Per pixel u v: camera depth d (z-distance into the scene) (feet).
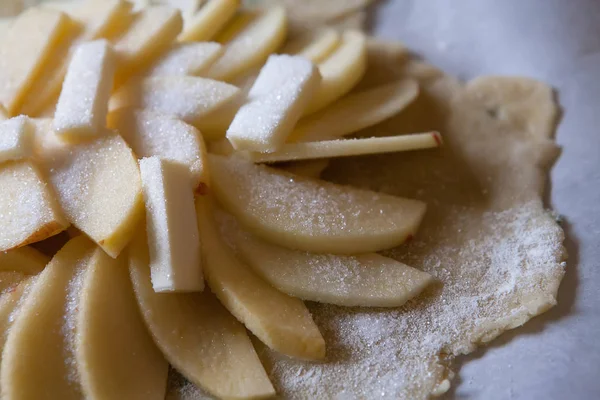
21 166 0.83
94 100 0.85
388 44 1.05
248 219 0.84
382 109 0.95
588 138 0.93
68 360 0.77
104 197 0.81
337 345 0.81
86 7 0.97
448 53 1.06
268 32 0.98
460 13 1.07
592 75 0.97
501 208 0.91
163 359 0.80
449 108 0.99
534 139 0.95
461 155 0.96
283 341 0.79
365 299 0.82
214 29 0.98
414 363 0.80
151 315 0.79
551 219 0.89
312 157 0.87
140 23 0.94
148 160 0.81
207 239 0.83
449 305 0.83
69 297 0.79
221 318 0.82
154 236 0.79
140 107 0.90
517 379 0.78
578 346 0.79
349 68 0.96
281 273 0.83
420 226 0.90
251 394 0.77
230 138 0.86
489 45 1.04
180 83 0.90
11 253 0.82
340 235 0.84
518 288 0.83
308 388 0.79
